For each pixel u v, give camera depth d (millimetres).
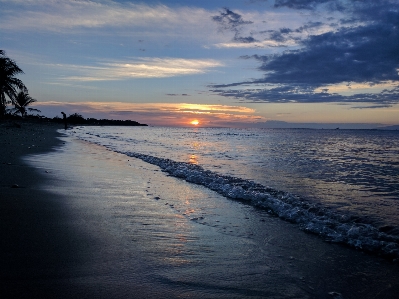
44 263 3254
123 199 6574
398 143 42688
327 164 15891
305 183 9945
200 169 12086
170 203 6559
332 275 3525
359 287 3277
